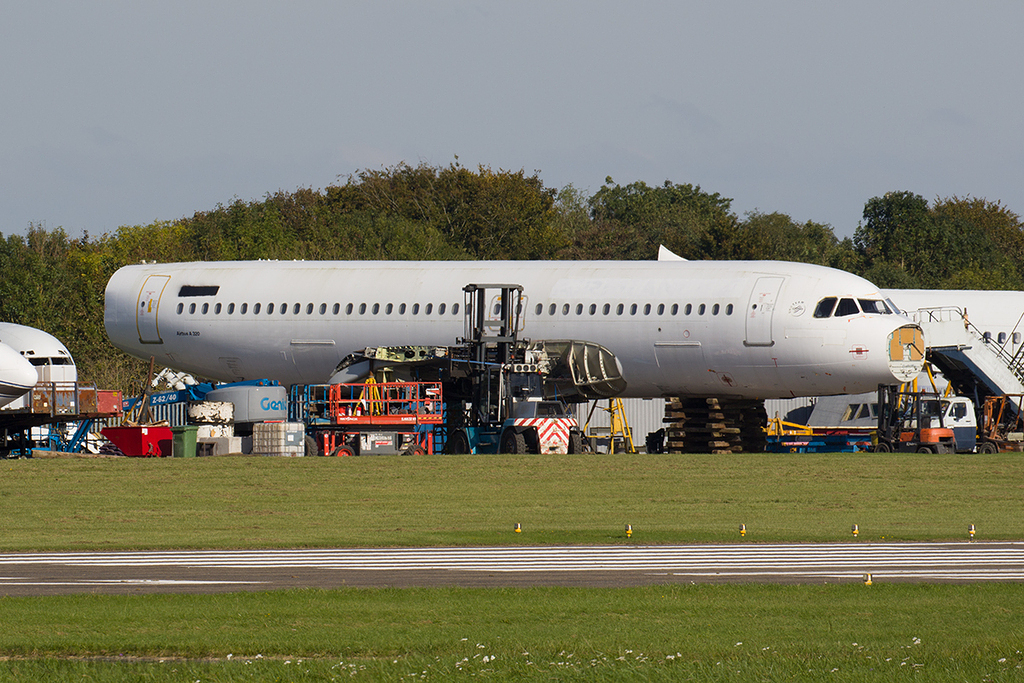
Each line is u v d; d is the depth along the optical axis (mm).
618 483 147250
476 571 85125
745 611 68625
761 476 154250
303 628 64625
